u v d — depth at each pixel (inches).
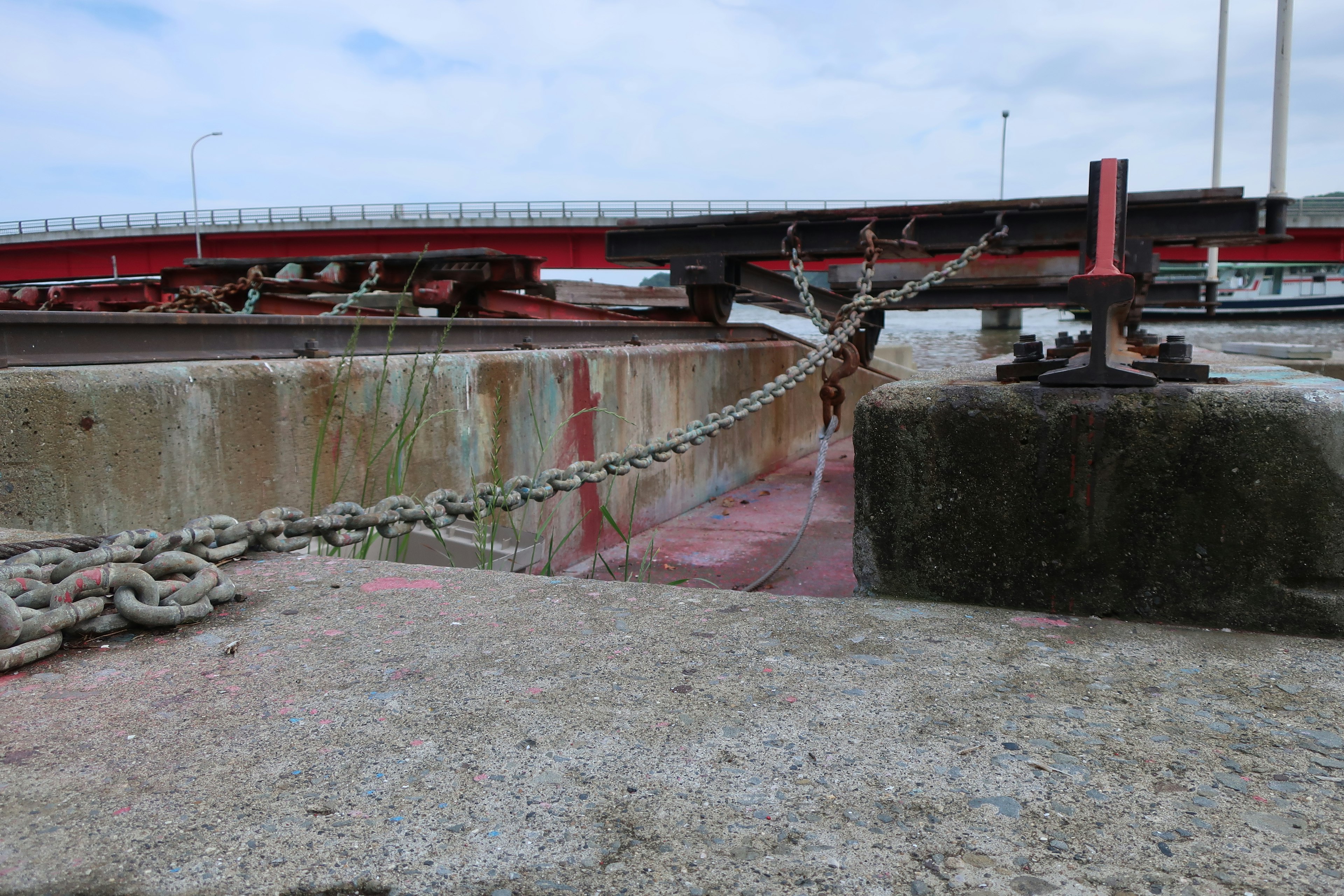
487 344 222.4
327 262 346.9
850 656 73.3
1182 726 61.0
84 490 115.8
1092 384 89.0
